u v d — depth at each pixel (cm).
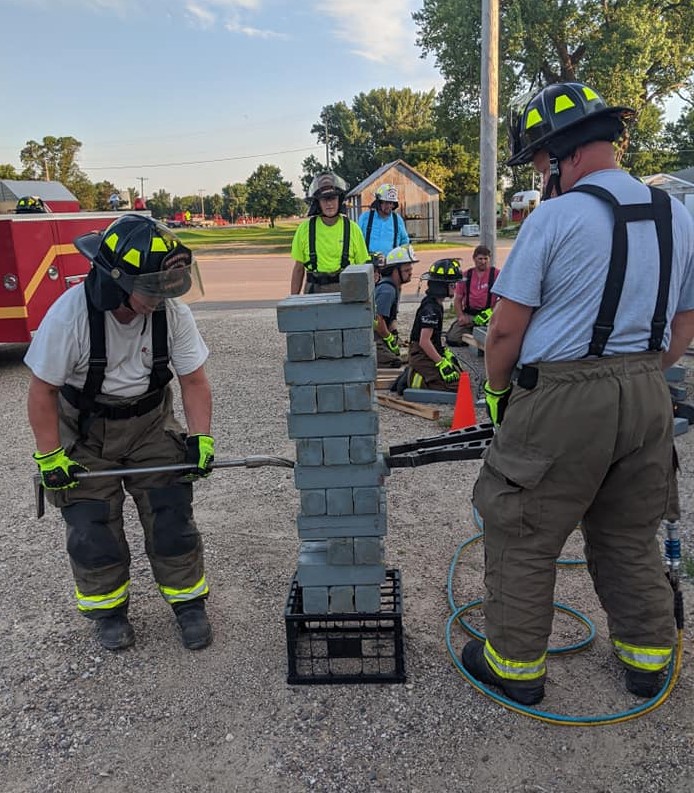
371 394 269
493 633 274
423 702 283
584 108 244
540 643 271
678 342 265
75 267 982
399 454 298
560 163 254
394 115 8650
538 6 3372
